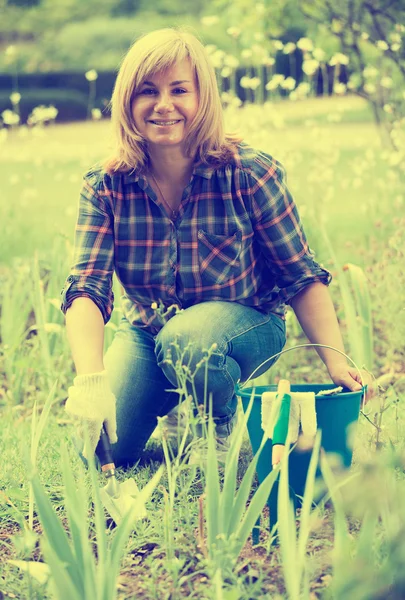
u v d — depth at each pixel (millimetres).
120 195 3004
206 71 2873
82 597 2012
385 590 1747
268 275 3197
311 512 2488
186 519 2496
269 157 3049
